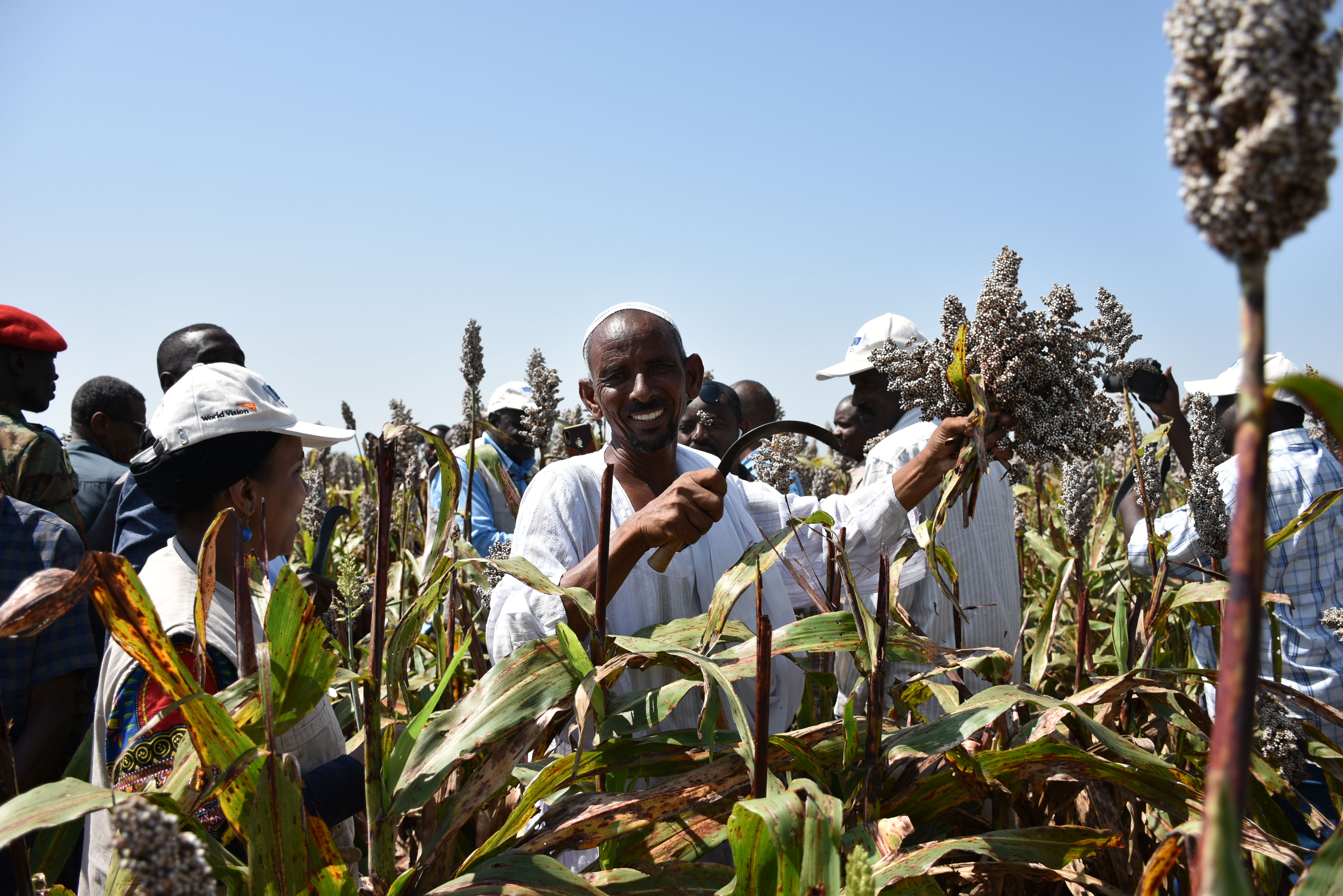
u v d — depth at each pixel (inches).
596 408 116.6
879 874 61.7
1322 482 123.7
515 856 61.6
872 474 132.8
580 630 90.2
